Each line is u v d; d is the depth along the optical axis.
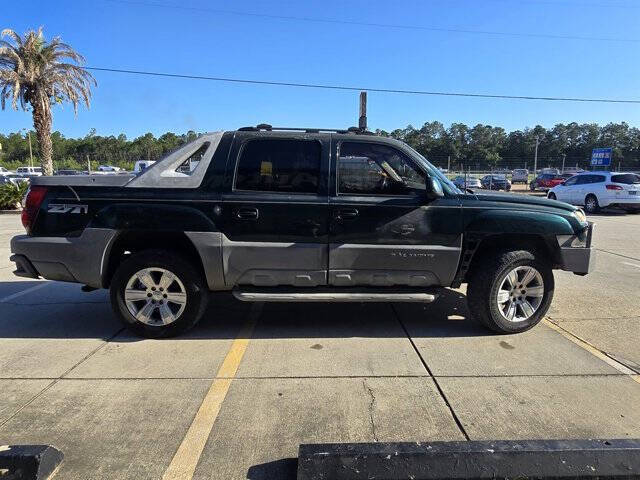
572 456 2.82
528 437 3.20
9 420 3.38
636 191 18.78
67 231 4.76
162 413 3.47
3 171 56.41
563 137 110.31
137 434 3.22
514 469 2.78
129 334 5.04
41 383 3.92
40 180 4.81
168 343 4.79
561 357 4.47
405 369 4.20
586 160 104.38
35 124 26.66
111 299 4.83
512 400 3.67
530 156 109.44
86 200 4.73
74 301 6.28
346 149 4.82
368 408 3.55
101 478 2.79
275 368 4.21
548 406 3.58
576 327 5.32
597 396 3.73
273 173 4.78
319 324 5.36
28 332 5.10
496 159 95.12
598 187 19.48
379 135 4.98
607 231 13.75
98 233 4.69
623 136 106.44
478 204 4.87
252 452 3.04
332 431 3.26
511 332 5.05
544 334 5.08
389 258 4.79
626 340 4.92
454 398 3.70
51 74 26.14
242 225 4.70
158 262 4.73
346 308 5.96
